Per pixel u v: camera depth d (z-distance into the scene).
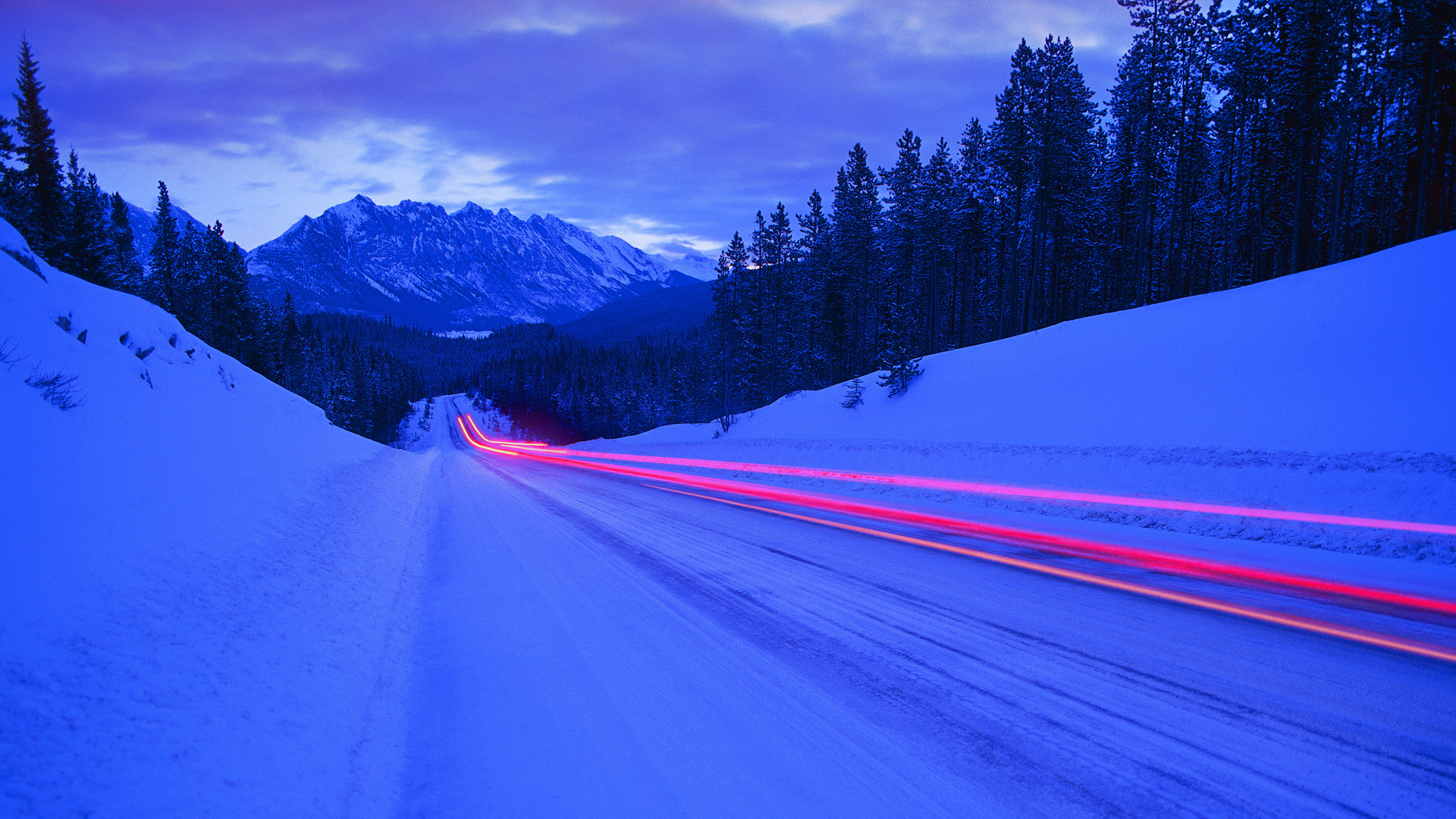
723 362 60.97
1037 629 4.64
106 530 4.05
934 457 17.08
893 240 46.88
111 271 41.72
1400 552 6.89
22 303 8.16
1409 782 2.55
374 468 17.33
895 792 2.67
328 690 3.48
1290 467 9.77
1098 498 11.02
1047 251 45.59
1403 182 35.94
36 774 2.03
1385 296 14.82
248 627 3.74
